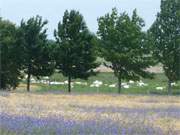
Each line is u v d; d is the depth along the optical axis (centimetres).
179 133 2062
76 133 1903
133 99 5212
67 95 5400
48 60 6881
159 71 10988
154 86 9306
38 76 7088
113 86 9156
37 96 4916
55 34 6869
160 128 2152
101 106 3750
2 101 3631
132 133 1992
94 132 1931
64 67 6806
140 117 2739
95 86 9038
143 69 6944
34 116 2359
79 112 2914
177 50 7212
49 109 3077
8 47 6762
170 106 4050
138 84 9675
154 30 7250
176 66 7225
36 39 6812
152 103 4584
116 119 2434
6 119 2148
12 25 6906
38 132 1869
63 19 6862
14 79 6925
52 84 9119
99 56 6775
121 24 6844
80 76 6838
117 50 6794
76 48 6738
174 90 8294
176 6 7256
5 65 6831
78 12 6850
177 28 7231
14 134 1816
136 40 6781
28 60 6838
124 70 6800
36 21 6844
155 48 7206
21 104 3434
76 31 6788
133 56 6719
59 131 1905
